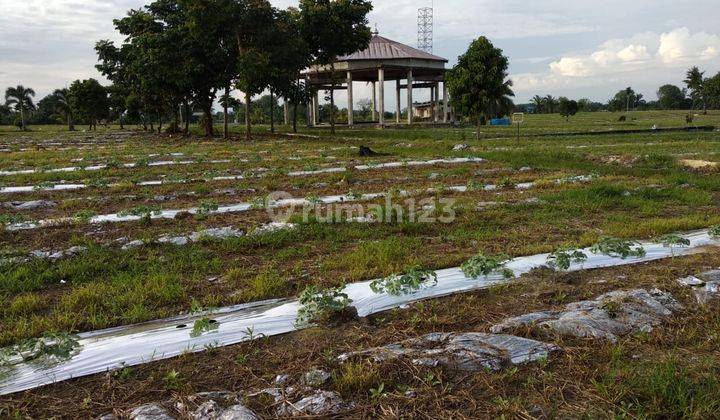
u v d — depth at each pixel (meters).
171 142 34.84
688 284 5.88
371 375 3.97
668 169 16.59
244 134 43.03
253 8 32.03
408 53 57.78
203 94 39.28
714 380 3.80
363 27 38.88
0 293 6.01
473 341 4.52
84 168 18.61
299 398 3.79
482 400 3.74
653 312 5.11
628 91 123.44
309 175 15.90
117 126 91.00
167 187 13.83
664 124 49.81
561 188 12.96
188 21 33.53
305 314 5.13
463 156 20.36
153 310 5.48
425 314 5.28
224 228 8.83
